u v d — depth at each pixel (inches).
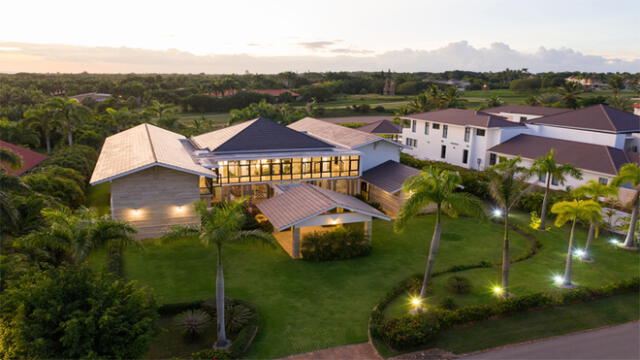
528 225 1355.8
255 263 1061.8
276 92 6141.7
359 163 1626.5
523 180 843.4
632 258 1088.8
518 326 770.2
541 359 674.2
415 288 917.2
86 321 536.7
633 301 862.5
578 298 859.4
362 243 1119.6
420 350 701.3
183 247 1155.9
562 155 1753.2
